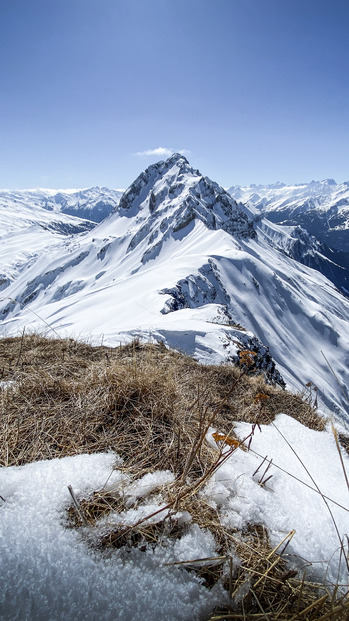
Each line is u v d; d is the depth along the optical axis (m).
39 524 1.36
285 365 67.06
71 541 1.31
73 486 1.61
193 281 63.28
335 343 83.56
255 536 1.54
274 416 3.28
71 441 2.07
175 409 2.50
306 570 1.40
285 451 2.52
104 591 1.12
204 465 1.98
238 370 4.29
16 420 2.22
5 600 1.03
